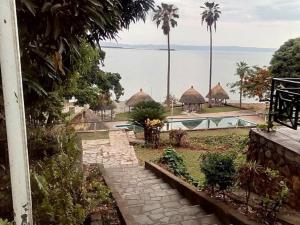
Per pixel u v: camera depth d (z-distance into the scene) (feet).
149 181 17.57
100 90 30.86
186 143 34.04
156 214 12.14
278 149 11.83
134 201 13.93
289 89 13.33
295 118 12.17
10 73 3.51
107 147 31.22
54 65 6.73
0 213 5.33
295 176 10.67
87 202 8.12
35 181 5.73
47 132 8.88
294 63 34.88
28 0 4.88
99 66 32.09
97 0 5.90
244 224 9.60
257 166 10.71
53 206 6.01
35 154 7.94
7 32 3.43
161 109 37.11
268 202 9.68
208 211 11.98
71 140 9.00
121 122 64.69
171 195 14.76
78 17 5.70
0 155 5.89
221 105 91.04
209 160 12.69
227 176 11.59
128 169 21.43
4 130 5.84
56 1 5.31
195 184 16.06
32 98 7.80
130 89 163.32
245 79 56.49
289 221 9.50
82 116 47.16
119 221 11.18
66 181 7.18
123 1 13.69
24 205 3.77
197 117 65.57
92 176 15.96
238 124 51.67
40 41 5.87
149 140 34.32
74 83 12.81
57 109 11.27
